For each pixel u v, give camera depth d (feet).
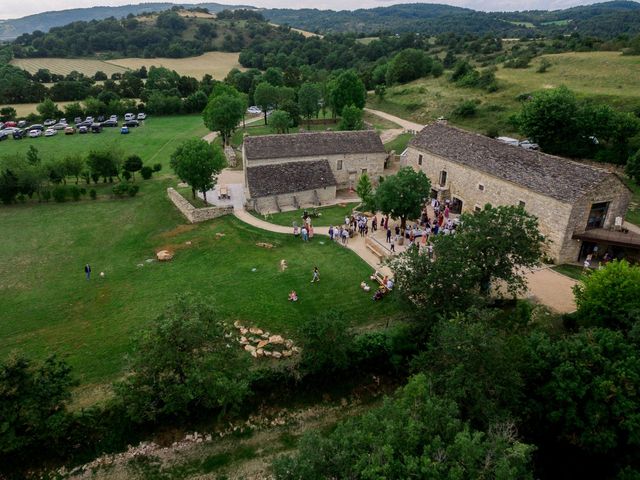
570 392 71.51
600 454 72.69
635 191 175.83
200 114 394.11
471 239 98.53
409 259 95.71
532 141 226.79
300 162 188.75
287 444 81.92
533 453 75.46
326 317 90.07
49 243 159.33
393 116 332.19
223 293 118.62
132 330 105.19
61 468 76.95
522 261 99.60
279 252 141.18
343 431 61.21
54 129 321.32
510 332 91.15
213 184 187.52
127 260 143.64
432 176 178.81
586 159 211.41
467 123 282.77
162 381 76.74
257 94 329.93
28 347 101.65
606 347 76.07
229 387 75.20
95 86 438.81
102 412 80.94
